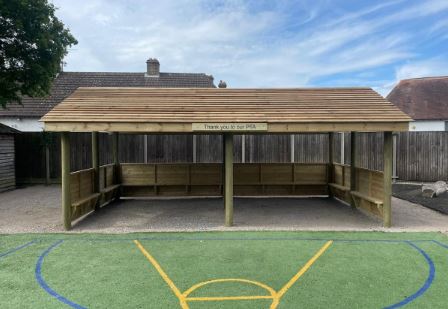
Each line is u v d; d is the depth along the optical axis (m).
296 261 6.42
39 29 14.59
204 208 11.46
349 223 9.32
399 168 15.93
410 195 13.07
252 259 6.52
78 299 4.98
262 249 7.08
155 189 13.32
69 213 8.73
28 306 4.80
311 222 9.44
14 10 13.70
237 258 6.57
